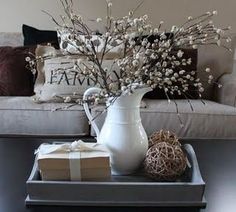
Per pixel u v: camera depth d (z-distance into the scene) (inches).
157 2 116.0
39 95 85.4
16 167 52.7
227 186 47.5
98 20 42.6
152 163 44.3
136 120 45.6
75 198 41.3
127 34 41.6
